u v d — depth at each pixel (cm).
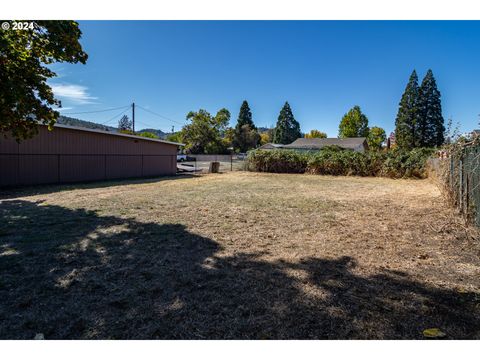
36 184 1188
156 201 722
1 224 481
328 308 220
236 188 1020
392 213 572
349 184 1181
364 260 321
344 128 4959
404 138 3616
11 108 558
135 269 297
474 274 282
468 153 488
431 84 3534
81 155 1391
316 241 393
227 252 349
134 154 1675
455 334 190
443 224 473
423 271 290
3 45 462
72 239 398
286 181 1313
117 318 208
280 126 5844
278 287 256
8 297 238
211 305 225
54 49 538
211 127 4903
